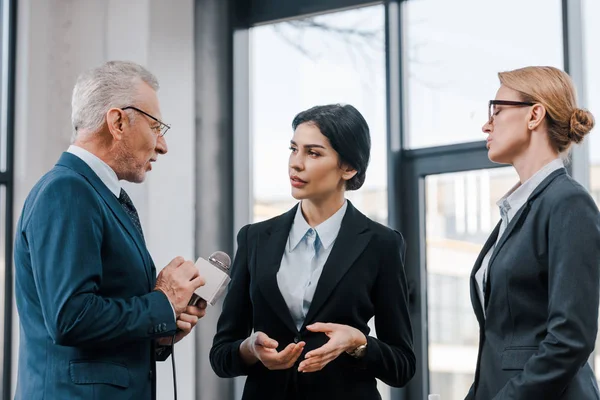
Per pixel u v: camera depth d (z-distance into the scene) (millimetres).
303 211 3182
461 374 4895
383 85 5230
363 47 5328
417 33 5188
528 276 2643
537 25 4762
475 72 4973
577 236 2564
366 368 2990
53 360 2656
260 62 5676
